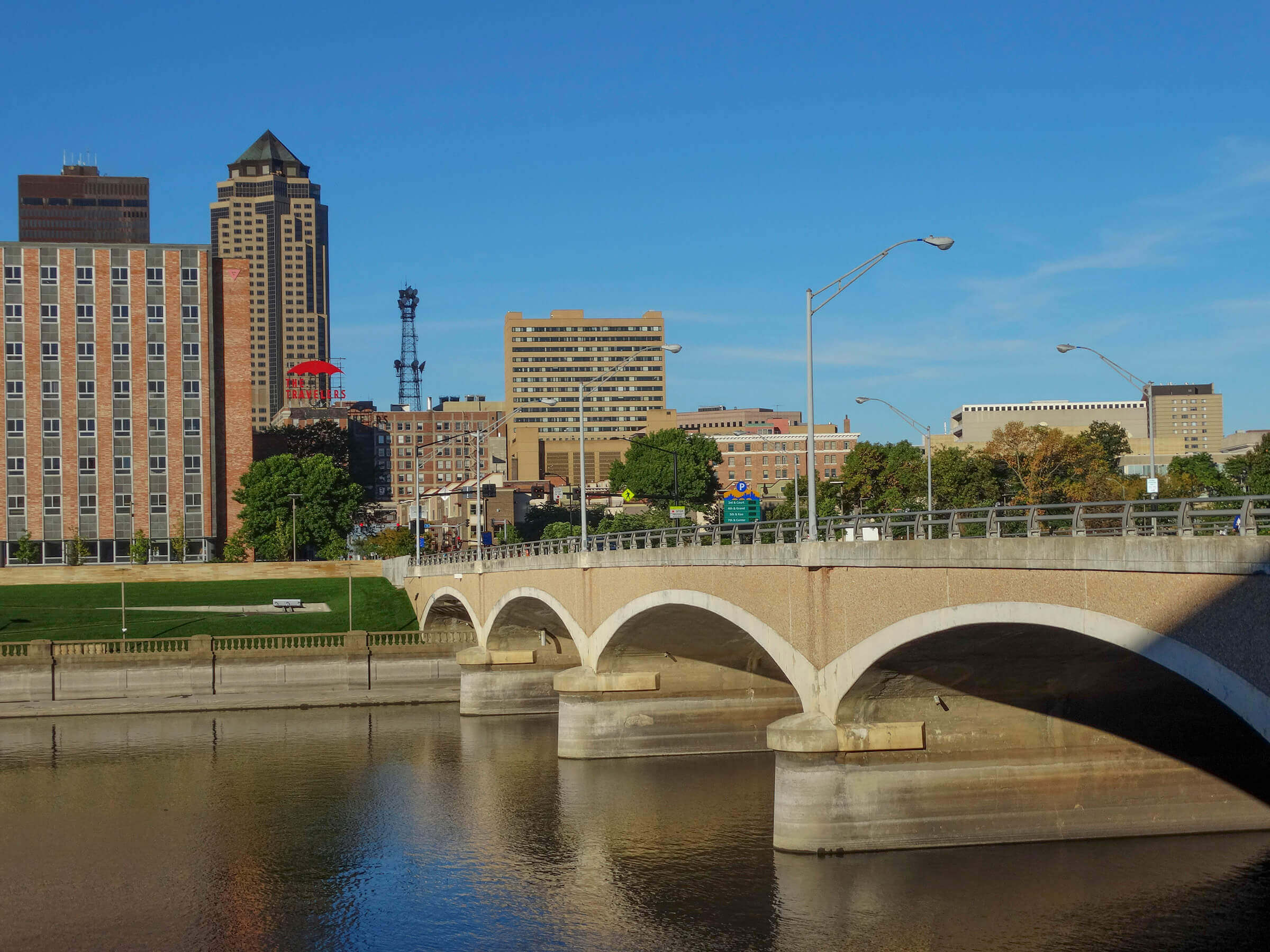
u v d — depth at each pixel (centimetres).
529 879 4809
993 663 4144
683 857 4931
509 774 6719
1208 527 3334
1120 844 4594
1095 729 4669
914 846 4569
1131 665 4169
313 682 10219
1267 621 2655
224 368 16875
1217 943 3781
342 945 4212
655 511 16188
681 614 5934
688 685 7006
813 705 4516
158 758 7525
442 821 5747
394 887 4797
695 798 5891
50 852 5397
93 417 16188
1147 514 3080
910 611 3909
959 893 4191
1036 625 3378
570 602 7088
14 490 15938
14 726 8950
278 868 5103
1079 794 4656
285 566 14388
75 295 16200
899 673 4231
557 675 6950
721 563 5172
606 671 6862
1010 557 3428
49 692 9775
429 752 7538
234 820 5897
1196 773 4703
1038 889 4203
